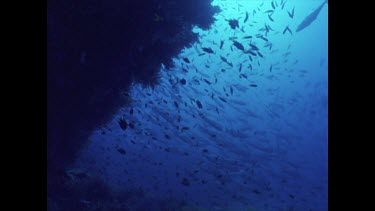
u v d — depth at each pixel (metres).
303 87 23.86
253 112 14.12
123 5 7.27
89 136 10.31
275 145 20.34
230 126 14.02
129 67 8.44
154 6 7.46
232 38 6.93
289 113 27.39
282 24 29.19
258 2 27.19
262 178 17.02
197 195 12.90
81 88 8.16
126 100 9.89
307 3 32.72
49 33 6.79
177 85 9.83
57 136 8.35
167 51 8.79
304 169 26.22
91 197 9.13
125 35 7.69
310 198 17.56
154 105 10.84
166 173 15.34
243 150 17.58
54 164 8.79
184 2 10.12
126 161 15.74
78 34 7.35
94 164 13.62
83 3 6.98
